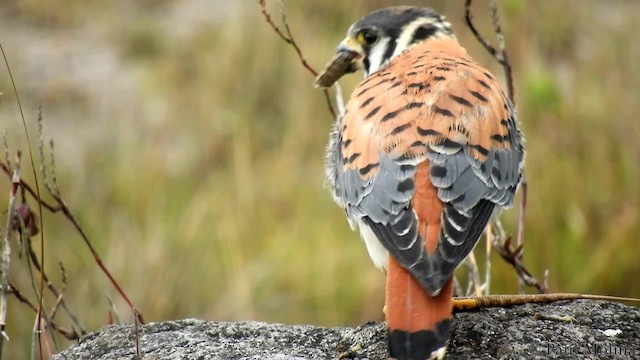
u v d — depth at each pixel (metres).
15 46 19.03
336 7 18.41
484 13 16.83
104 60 18.62
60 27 19.62
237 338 7.23
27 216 8.24
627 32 15.86
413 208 6.55
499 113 7.18
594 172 13.11
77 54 18.86
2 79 17.78
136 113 16.80
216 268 12.74
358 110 7.23
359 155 6.99
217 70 17.16
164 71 17.66
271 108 16.50
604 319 7.09
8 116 16.91
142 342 7.13
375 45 8.51
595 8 17.23
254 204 13.78
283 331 7.30
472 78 7.30
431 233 6.45
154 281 12.48
